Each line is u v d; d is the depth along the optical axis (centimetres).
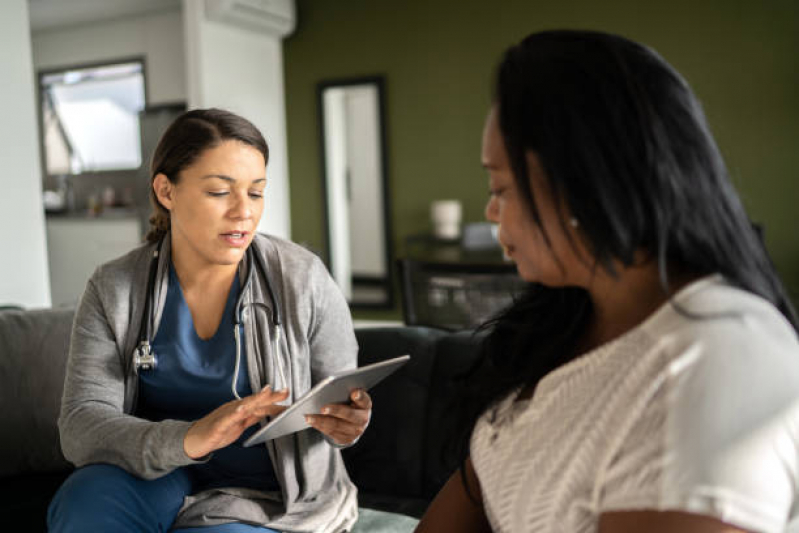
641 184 54
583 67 56
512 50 61
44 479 176
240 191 123
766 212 462
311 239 595
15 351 178
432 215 534
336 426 118
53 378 179
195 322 131
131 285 130
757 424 48
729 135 466
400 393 160
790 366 50
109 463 116
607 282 62
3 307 214
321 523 125
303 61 580
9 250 406
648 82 55
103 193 696
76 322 131
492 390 78
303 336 132
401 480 157
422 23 535
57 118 693
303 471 126
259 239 136
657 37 477
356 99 562
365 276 574
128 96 664
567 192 56
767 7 447
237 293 130
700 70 468
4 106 403
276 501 126
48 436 177
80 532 106
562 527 59
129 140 680
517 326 82
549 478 61
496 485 67
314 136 582
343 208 577
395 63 547
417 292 261
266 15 535
